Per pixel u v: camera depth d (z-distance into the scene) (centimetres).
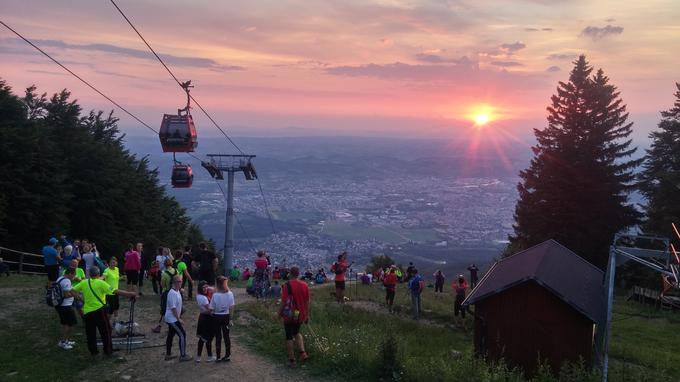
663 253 1395
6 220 3572
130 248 1934
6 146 3609
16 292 1888
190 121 3275
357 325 1945
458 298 2278
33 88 4572
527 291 1486
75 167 4388
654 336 2205
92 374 1109
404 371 1119
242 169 4400
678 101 4775
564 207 4662
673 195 4262
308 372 1149
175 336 1427
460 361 1263
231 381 1088
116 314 1459
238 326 1559
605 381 1319
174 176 3400
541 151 5022
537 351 1470
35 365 1139
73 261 1294
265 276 2297
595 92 4869
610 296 1412
